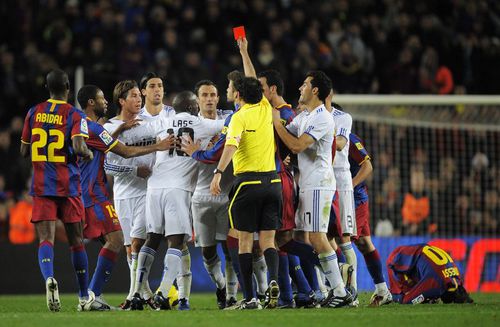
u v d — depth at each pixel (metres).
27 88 60.09
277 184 28.58
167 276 29.44
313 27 65.56
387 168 55.12
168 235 29.72
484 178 55.31
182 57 63.00
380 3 69.88
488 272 50.25
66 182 28.77
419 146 55.59
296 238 31.48
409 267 33.03
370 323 23.44
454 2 69.62
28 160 55.66
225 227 31.52
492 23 70.00
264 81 31.00
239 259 28.61
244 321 23.83
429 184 54.84
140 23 63.91
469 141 57.12
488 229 54.84
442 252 33.03
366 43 66.50
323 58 63.94
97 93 31.52
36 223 28.75
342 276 30.47
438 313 26.44
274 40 64.12
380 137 55.53
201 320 24.14
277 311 27.30
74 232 29.17
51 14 63.28
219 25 65.62
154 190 29.89
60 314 27.00
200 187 31.33
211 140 30.41
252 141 28.20
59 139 28.62
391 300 32.50
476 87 64.00
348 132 31.95
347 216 31.89
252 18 66.00
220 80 60.88
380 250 49.53
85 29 63.34
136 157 31.39
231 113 32.06
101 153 30.80
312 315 25.55
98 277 30.53
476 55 64.19
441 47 64.81
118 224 30.92
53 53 61.91
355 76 61.97
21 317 25.56
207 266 32.38
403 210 53.62
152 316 25.58
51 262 28.30
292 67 61.66
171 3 66.31
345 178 32.00
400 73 62.44
